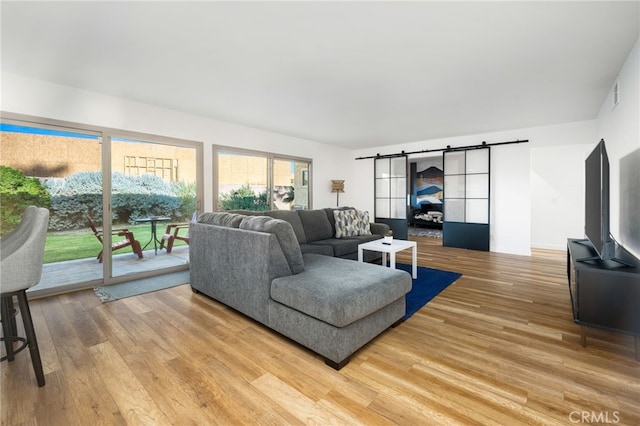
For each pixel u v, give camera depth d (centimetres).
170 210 408
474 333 213
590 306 187
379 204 697
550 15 184
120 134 341
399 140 608
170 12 182
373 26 196
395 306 219
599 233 206
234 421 129
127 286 329
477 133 537
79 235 334
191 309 262
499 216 529
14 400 142
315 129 503
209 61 248
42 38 212
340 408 137
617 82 278
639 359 173
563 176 544
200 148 419
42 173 307
